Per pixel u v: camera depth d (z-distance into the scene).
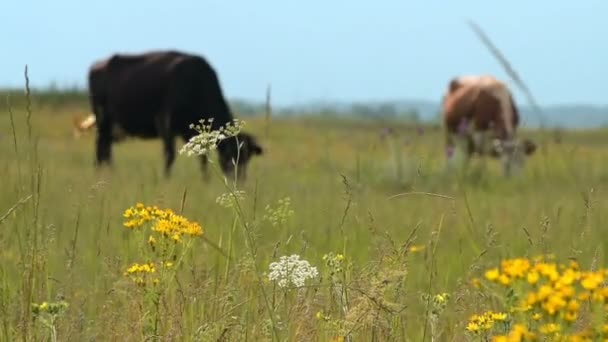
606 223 13.23
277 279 7.09
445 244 13.04
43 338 7.09
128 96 35.50
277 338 6.62
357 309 6.76
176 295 8.08
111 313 7.76
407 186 26.92
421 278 9.79
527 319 5.68
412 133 41.41
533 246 8.91
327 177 27.61
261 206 14.04
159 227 7.10
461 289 8.50
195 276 8.23
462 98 40.38
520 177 28.97
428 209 17.19
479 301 8.17
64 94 77.62
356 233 10.67
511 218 16.11
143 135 36.28
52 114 65.12
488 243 9.43
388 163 29.59
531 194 22.64
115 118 36.38
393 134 32.16
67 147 44.28
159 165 34.47
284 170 31.56
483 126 39.19
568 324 5.12
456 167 29.20
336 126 88.62
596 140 77.12
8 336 6.96
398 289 7.22
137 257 9.33
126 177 23.75
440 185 27.39
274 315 7.07
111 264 8.82
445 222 15.17
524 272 5.38
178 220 7.14
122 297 8.28
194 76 34.41
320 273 8.05
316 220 14.27
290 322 7.18
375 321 6.72
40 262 7.94
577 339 5.16
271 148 48.12
